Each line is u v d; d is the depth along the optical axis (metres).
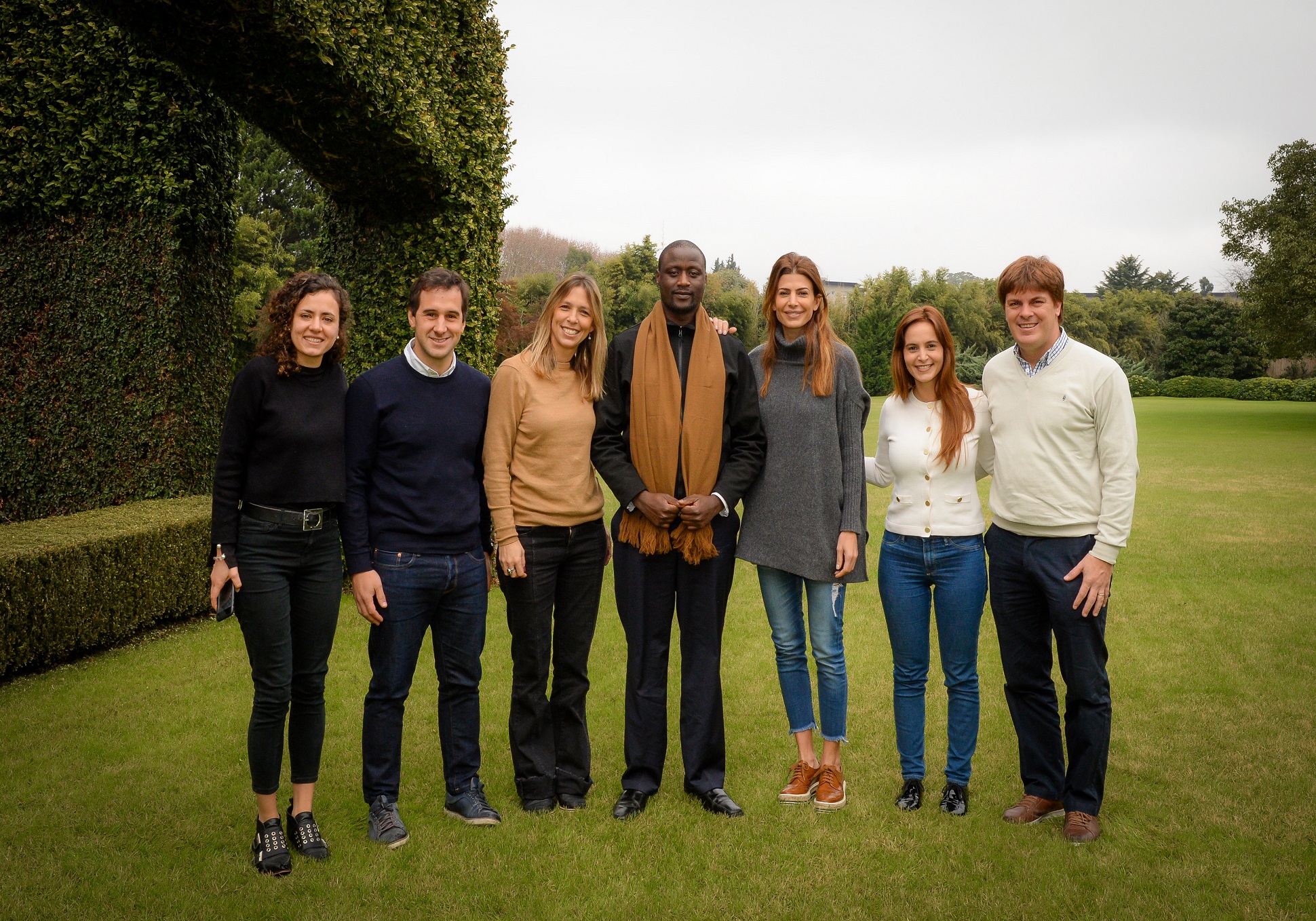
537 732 3.23
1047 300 2.94
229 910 2.50
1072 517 2.96
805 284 3.21
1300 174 27.67
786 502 3.24
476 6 6.83
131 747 3.71
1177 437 23.23
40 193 6.25
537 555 3.12
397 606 2.94
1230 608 6.26
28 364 6.43
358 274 6.68
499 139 7.21
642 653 3.24
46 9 6.08
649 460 3.12
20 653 4.49
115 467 6.38
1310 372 52.81
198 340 6.54
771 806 3.26
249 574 2.69
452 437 2.99
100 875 2.67
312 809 3.11
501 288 7.43
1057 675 4.85
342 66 4.91
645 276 40.47
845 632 5.80
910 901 2.60
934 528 3.18
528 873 2.75
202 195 6.36
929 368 3.17
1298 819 3.12
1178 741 3.86
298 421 2.73
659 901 2.60
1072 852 2.90
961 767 3.24
